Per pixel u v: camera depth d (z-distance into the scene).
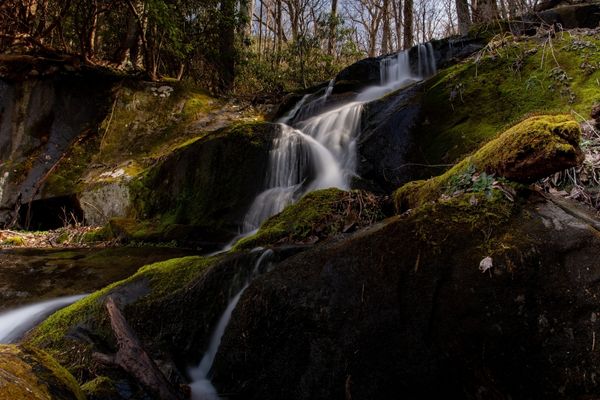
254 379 2.23
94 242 6.36
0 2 7.86
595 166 2.91
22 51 8.85
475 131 4.62
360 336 1.95
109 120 8.62
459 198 2.11
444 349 1.83
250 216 5.98
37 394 1.16
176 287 2.92
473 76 5.27
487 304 1.80
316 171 5.94
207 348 2.66
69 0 8.40
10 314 3.55
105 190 7.39
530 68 4.92
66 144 8.55
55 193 7.77
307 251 2.31
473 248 1.90
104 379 2.22
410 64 8.85
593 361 1.61
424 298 1.90
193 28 10.35
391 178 5.12
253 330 2.25
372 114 6.12
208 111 9.40
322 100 8.46
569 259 1.79
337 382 1.96
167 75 11.41
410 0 13.50
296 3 16.86
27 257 5.15
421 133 5.14
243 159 6.30
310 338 2.06
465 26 11.38
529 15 8.03
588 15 7.59
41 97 8.84
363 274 2.04
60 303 3.69
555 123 2.14
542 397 1.68
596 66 4.42
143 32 9.12
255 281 2.34
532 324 1.74
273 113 9.64
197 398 2.32
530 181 2.17
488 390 1.77
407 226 2.04
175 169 6.79
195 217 6.29
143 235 6.18
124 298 2.96
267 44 19.12
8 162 8.41
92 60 9.54
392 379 1.89
